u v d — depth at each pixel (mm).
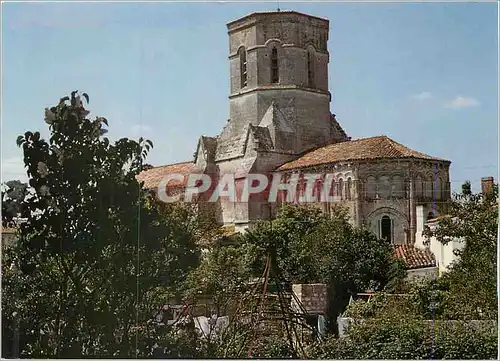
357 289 19484
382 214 32094
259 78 47844
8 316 15688
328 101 48750
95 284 15977
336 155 38531
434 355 15688
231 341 16234
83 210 16062
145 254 16203
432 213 25156
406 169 33188
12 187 15938
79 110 16250
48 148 16062
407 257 22406
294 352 16234
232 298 17125
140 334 15906
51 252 15938
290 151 46562
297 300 17609
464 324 16297
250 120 47969
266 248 18812
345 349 16109
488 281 17250
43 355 15523
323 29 48344
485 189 18641
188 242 16891
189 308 16594
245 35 48562
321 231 20203
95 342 15789
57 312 15805
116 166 16203
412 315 17016
